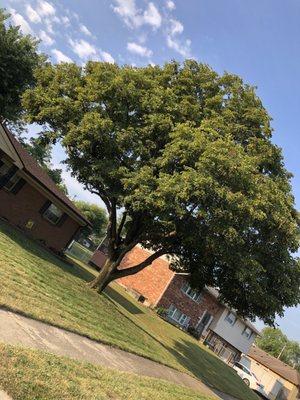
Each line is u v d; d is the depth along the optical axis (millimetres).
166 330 33188
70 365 8203
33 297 11648
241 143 21797
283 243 18906
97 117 20203
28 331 8836
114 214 23312
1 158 24922
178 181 17359
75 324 11992
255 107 22516
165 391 11945
